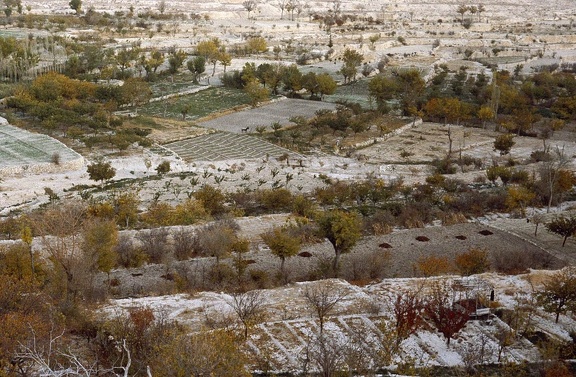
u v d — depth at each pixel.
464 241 65.38
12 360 33.09
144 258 57.12
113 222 57.47
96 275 53.72
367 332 41.72
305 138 112.56
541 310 45.59
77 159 90.44
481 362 37.94
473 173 95.69
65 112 108.69
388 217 70.62
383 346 39.00
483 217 74.00
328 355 35.94
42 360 30.58
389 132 116.00
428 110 123.50
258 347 39.50
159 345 33.66
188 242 59.91
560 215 72.69
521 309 44.09
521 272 55.34
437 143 112.06
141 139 103.06
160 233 61.25
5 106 116.62
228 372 31.11
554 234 66.94
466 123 125.38
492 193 81.31
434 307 42.47
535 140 115.00
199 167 95.00
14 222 65.00
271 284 52.53
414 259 60.34
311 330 41.84
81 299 45.28
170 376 29.84
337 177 92.44
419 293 47.94
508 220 72.00
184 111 120.38
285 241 55.00
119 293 49.88
